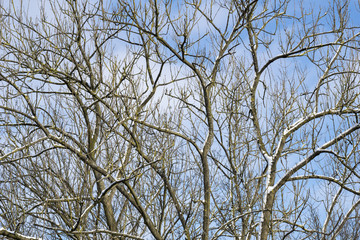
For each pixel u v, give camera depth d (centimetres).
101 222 989
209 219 1012
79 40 981
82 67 1002
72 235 857
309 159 1036
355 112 1030
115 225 984
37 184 895
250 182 1086
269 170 1092
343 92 1059
